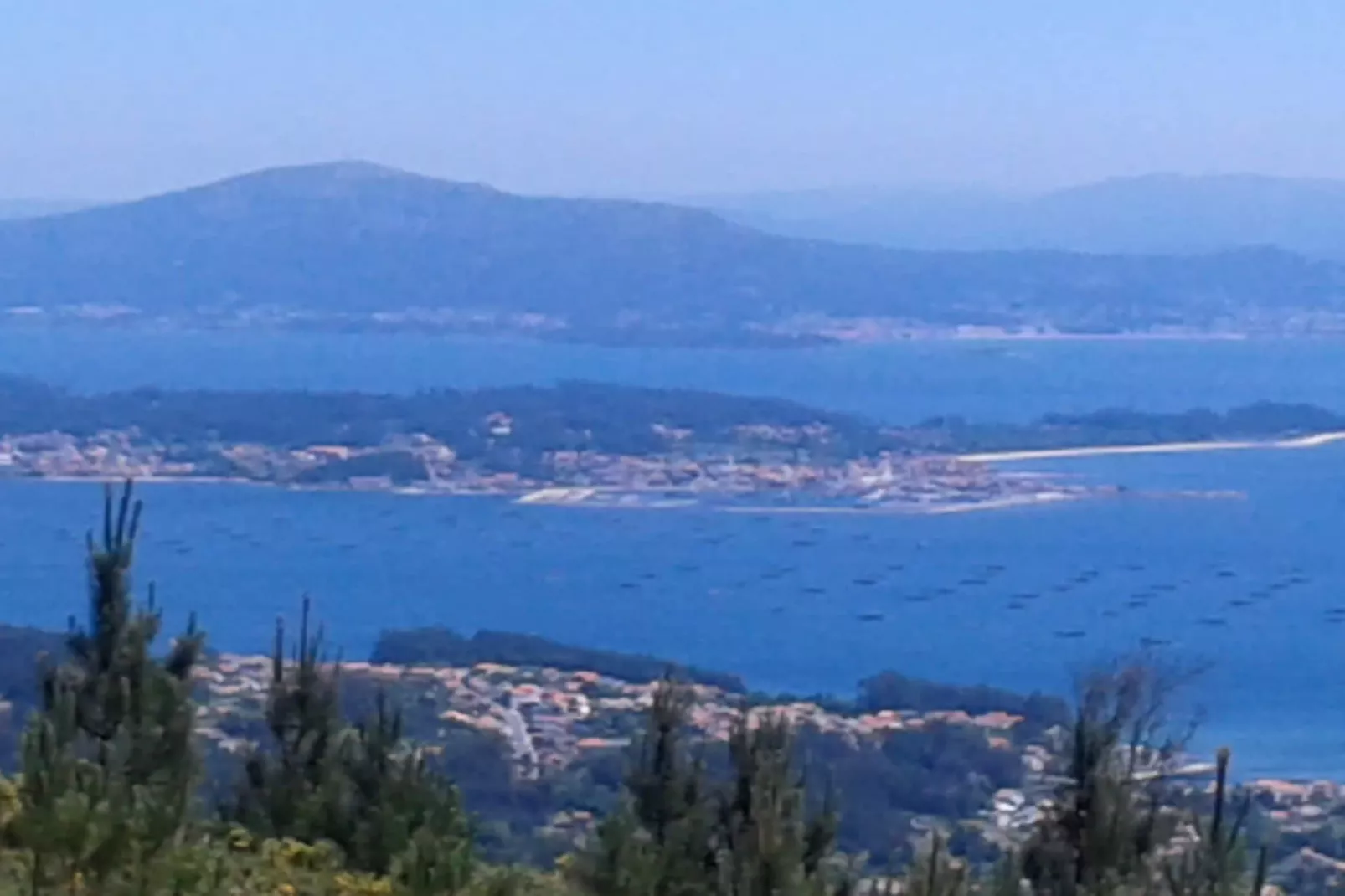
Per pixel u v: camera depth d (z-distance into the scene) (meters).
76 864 15.80
